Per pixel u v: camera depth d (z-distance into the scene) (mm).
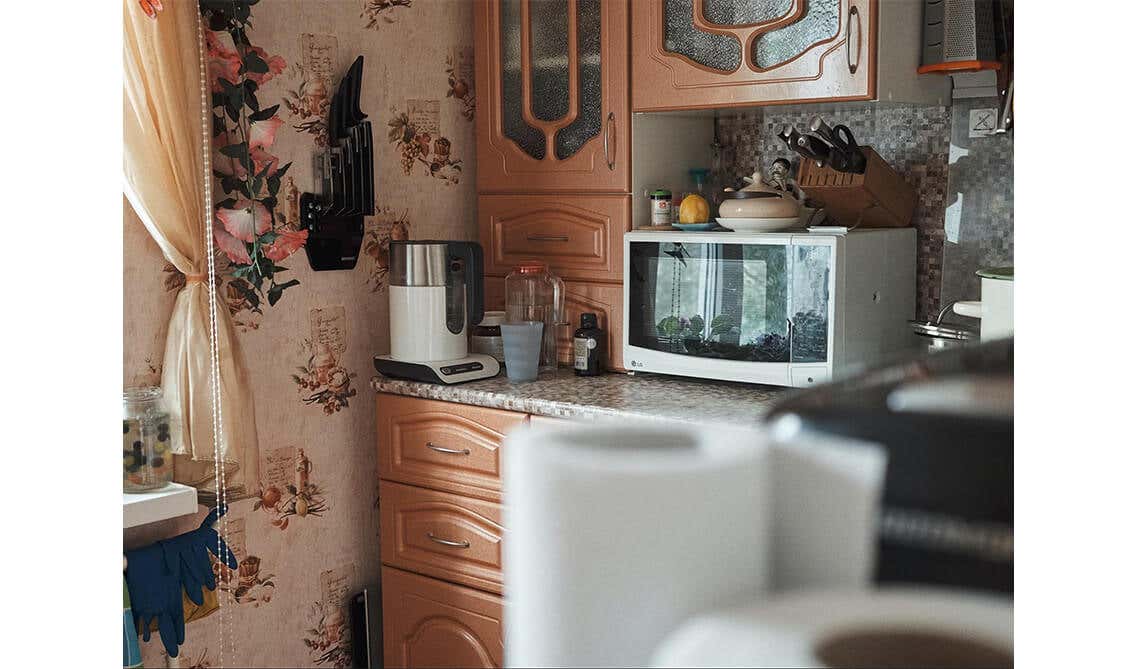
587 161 2660
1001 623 215
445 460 2543
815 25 2238
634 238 2529
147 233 2219
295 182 2539
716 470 237
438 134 2871
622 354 2650
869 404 235
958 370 233
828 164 2322
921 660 219
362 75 2658
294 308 2568
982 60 2195
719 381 2535
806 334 2252
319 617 2719
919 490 224
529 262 2824
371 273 2748
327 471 2693
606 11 2574
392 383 2627
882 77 2184
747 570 234
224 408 2238
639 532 243
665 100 2490
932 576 221
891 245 2375
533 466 257
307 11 2525
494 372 2648
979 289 2383
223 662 2492
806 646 224
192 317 2213
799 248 2242
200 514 2377
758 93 2330
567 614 251
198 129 2176
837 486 230
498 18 2807
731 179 2816
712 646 230
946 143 2443
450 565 2566
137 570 2113
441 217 2910
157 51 2070
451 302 2604
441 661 2619
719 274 2381
